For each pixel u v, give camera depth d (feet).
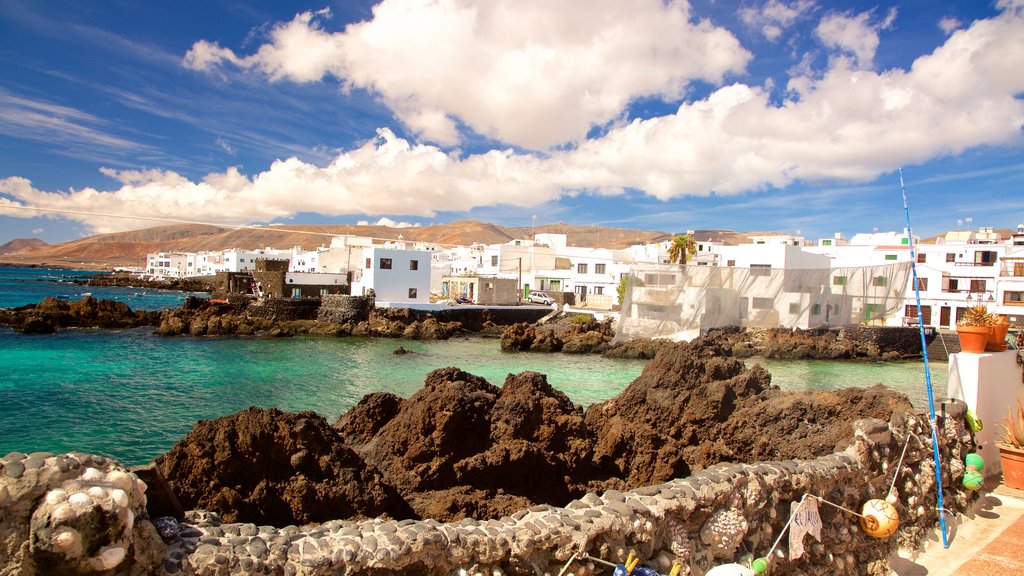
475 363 144.15
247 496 29.14
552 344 171.32
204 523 15.76
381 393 48.52
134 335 170.91
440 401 41.65
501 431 42.65
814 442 40.22
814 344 153.69
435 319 202.59
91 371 114.21
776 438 43.04
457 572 17.30
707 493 22.40
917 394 109.29
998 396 41.55
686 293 109.60
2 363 120.37
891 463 30.17
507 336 171.53
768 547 24.39
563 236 350.84
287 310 203.31
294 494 29.58
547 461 42.01
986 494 37.47
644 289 113.70
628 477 45.21
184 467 28.89
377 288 221.66
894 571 28.07
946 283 190.60
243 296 224.53
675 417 49.16
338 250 323.37
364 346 168.35
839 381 122.83
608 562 19.19
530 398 44.70
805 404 44.21
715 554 22.70
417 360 144.97
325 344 169.78
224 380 109.81
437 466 39.93
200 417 81.20
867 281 95.09
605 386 115.55
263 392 100.68
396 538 16.25
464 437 41.86
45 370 113.70
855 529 27.78
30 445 66.85
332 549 15.37
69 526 11.80
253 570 14.28
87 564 12.19
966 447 36.96
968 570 28.17
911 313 195.72
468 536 17.70
